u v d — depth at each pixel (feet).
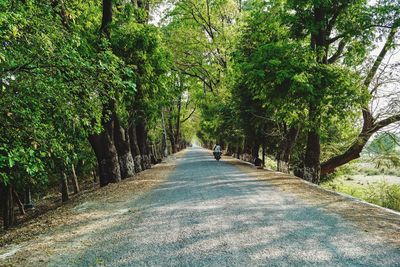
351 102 49.80
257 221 26.35
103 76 28.86
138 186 50.88
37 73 25.18
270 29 65.26
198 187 46.44
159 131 160.45
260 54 52.21
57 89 27.27
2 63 23.45
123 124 70.08
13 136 25.03
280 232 23.21
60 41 26.37
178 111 192.24
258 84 53.26
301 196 37.45
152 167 95.09
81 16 50.88
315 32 53.06
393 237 21.53
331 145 77.82
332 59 62.80
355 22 53.42
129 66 32.22
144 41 52.85
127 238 23.24
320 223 25.38
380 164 64.39
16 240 25.16
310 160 58.80
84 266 18.40
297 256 18.60
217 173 65.51
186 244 21.26
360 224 24.84
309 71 49.57
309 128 55.06
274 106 57.16
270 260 18.11
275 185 46.91
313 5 52.60
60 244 22.74
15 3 23.50
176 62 123.85
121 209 33.63
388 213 28.53
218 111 110.32
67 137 36.58
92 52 35.29
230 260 18.29
